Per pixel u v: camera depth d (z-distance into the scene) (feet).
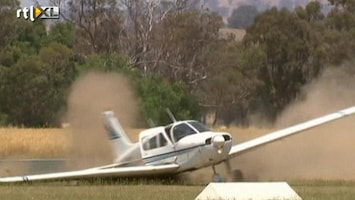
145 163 288.71
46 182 269.23
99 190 220.43
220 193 179.83
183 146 276.00
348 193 204.44
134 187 237.66
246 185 184.75
